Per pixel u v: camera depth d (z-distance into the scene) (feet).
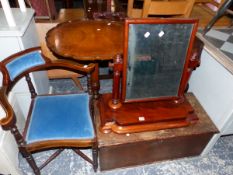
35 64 3.81
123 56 3.25
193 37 3.23
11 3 5.81
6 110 2.97
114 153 3.97
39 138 3.37
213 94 4.36
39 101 4.00
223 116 4.11
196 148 4.55
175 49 3.32
